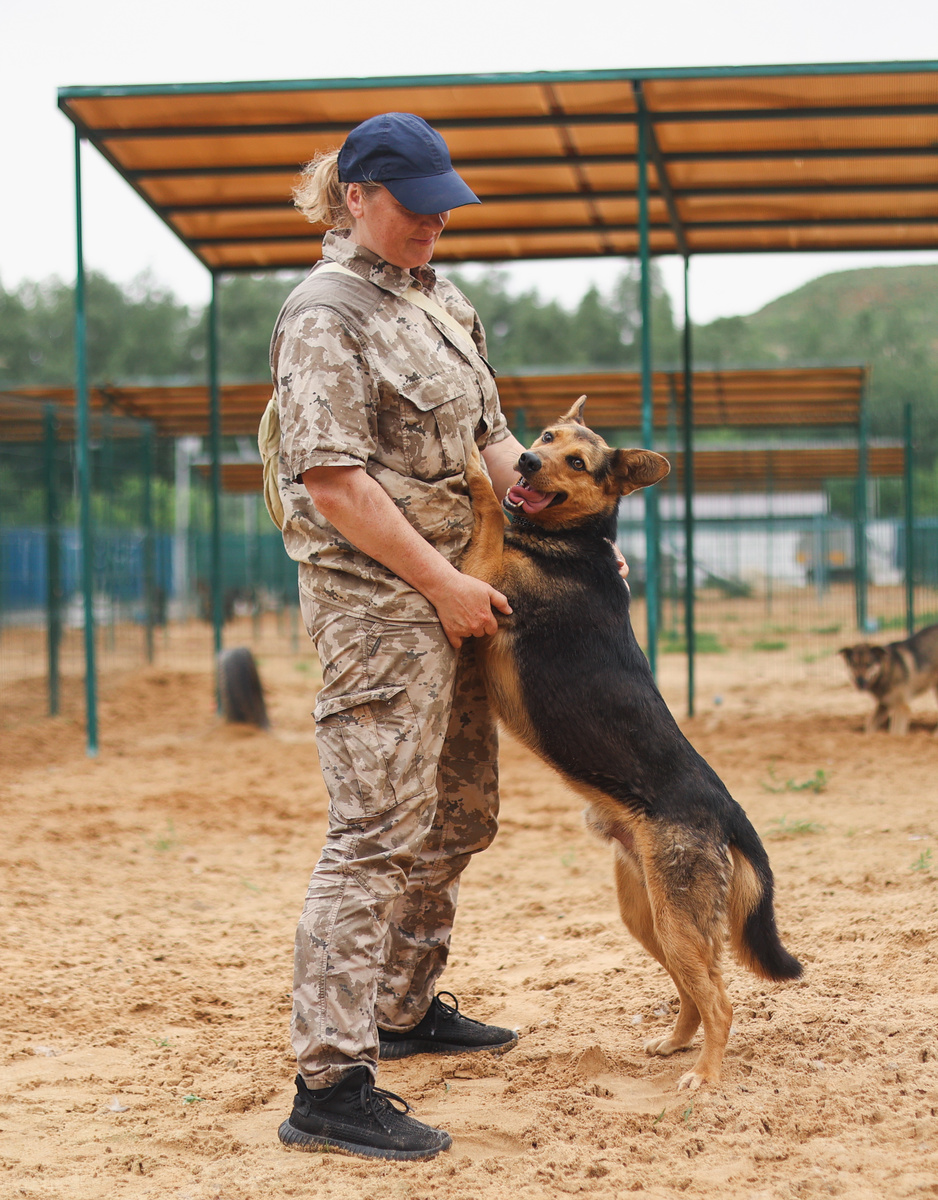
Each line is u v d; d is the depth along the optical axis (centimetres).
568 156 918
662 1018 376
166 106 826
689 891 317
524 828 720
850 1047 325
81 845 680
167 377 6888
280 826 736
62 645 1883
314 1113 280
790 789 779
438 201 276
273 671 1647
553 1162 264
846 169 944
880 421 2425
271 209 979
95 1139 289
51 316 7194
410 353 289
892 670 996
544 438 372
